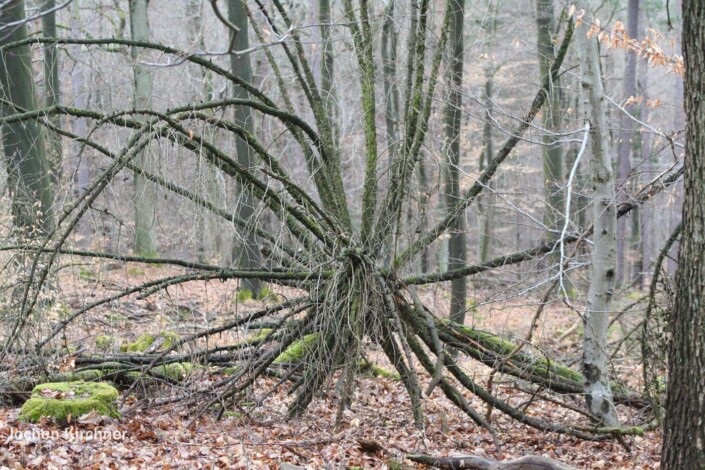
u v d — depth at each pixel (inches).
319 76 813.9
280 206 355.9
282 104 895.1
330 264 352.2
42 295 350.6
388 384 456.8
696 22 197.0
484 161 1135.0
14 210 402.0
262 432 331.3
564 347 594.2
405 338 337.4
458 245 530.6
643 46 357.4
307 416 372.5
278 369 410.9
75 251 340.2
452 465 280.1
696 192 196.7
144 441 286.0
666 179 361.1
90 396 304.2
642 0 920.3
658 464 291.1
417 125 374.9
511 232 992.9
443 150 417.7
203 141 322.0
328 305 341.4
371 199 376.5
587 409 351.9
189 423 326.3
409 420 383.2
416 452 312.8
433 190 379.9
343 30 497.7
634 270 1157.1
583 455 323.9
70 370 348.5
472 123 930.1
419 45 381.1
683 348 199.3
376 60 518.0
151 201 359.6
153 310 543.2
